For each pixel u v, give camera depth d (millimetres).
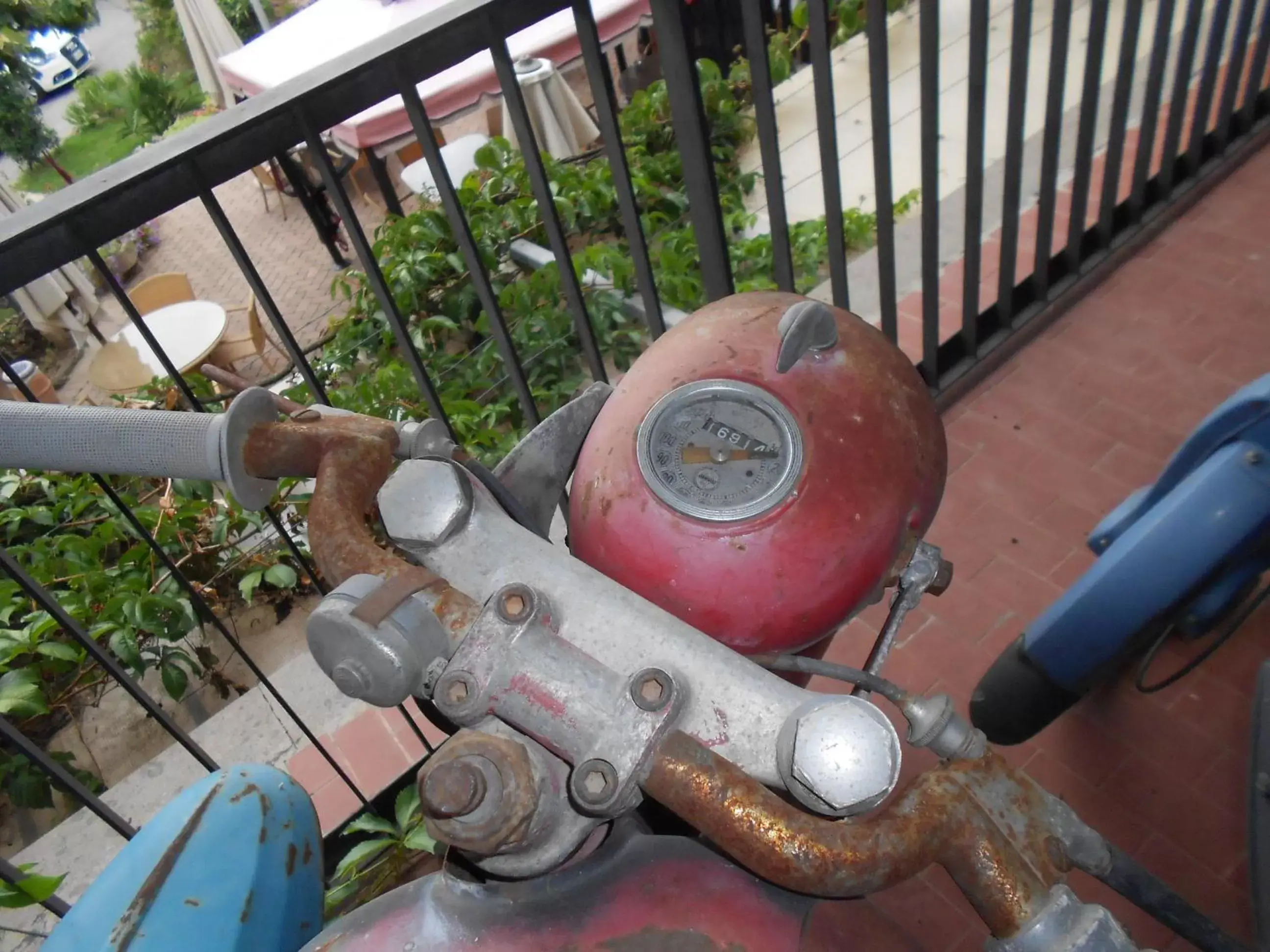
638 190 4246
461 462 804
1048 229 2309
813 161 4699
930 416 851
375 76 1293
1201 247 2535
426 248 4020
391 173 6609
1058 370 2334
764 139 1693
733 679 656
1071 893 646
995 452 2203
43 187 9484
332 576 701
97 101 10219
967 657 1894
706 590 764
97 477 1451
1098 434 2186
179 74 10297
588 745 623
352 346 3990
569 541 885
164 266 7316
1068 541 2020
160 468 744
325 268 6703
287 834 934
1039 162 3705
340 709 2342
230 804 926
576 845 653
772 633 775
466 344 4141
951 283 2689
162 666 2936
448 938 703
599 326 3691
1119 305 2443
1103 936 618
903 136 4676
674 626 681
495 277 4141
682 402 802
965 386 2338
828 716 597
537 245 4109
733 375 800
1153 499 1558
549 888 722
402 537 733
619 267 3693
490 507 768
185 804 936
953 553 2049
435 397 1728
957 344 2359
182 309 4703
